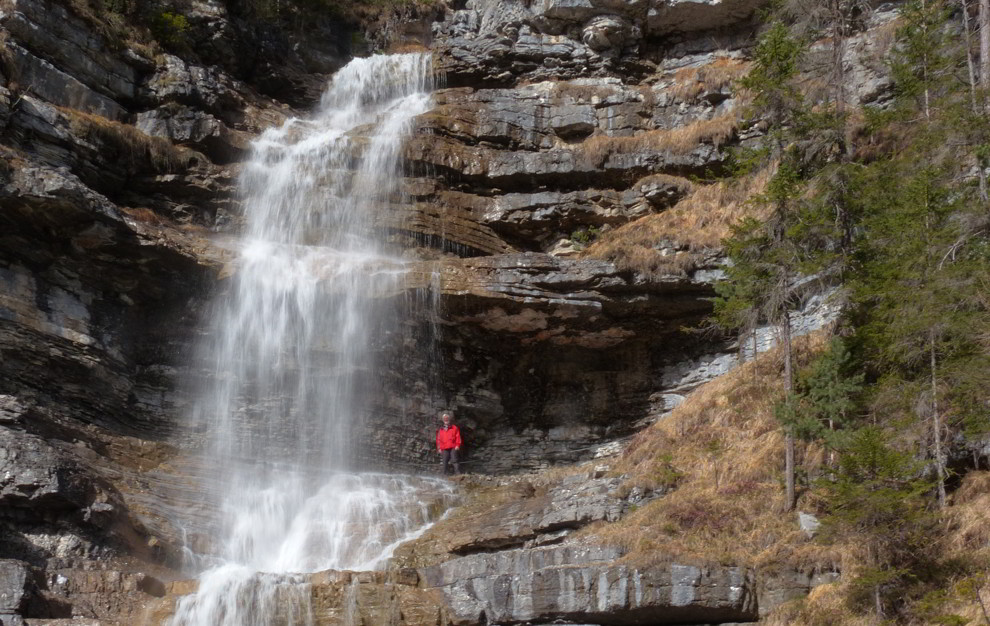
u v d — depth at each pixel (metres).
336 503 23.80
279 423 25.78
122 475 22.83
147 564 21.02
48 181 23.39
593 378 28.52
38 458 20.41
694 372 27.53
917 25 26.08
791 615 17.88
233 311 26.27
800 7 26.58
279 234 28.95
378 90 34.62
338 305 26.75
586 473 23.61
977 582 17.00
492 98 32.41
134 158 28.27
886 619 17.11
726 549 19.31
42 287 24.03
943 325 19.33
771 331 26.02
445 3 39.06
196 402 25.58
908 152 23.36
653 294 27.17
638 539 19.42
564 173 30.39
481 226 30.06
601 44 33.84
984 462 19.45
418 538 22.72
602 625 18.55
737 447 22.44
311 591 19.16
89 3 29.78
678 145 30.28
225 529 22.83
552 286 26.92
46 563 19.80
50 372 23.69
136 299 25.70
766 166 27.48
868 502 17.39
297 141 31.34
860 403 20.78
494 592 18.98
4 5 27.09
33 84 26.98
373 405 26.66
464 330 27.81
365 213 29.25
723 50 33.62
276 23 35.56
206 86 31.02
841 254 22.44
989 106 22.89
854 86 29.42
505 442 28.19
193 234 27.66
